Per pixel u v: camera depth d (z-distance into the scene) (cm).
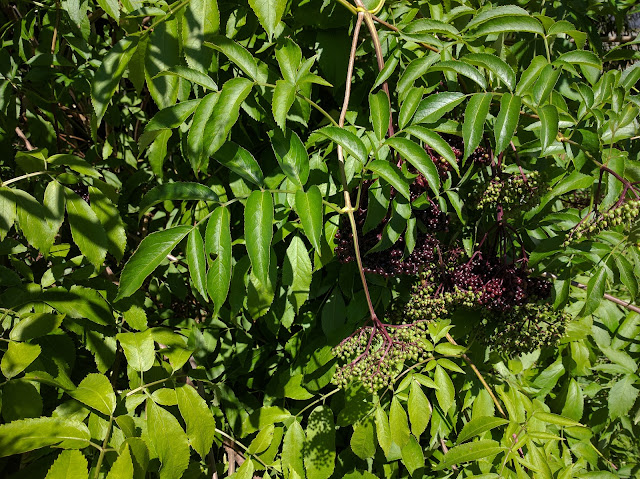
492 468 65
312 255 67
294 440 65
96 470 41
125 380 72
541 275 61
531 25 57
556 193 56
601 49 87
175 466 47
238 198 49
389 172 50
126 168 91
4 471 50
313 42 68
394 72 68
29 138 82
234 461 75
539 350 83
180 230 48
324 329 69
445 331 62
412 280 71
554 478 66
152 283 82
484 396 69
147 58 48
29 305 51
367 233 59
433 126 55
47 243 48
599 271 55
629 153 72
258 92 60
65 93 86
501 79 53
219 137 46
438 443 79
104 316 54
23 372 48
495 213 66
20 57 76
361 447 65
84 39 71
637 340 85
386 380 55
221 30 67
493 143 62
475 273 63
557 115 50
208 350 77
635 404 84
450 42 59
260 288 58
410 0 71
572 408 82
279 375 76
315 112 74
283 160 52
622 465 99
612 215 51
